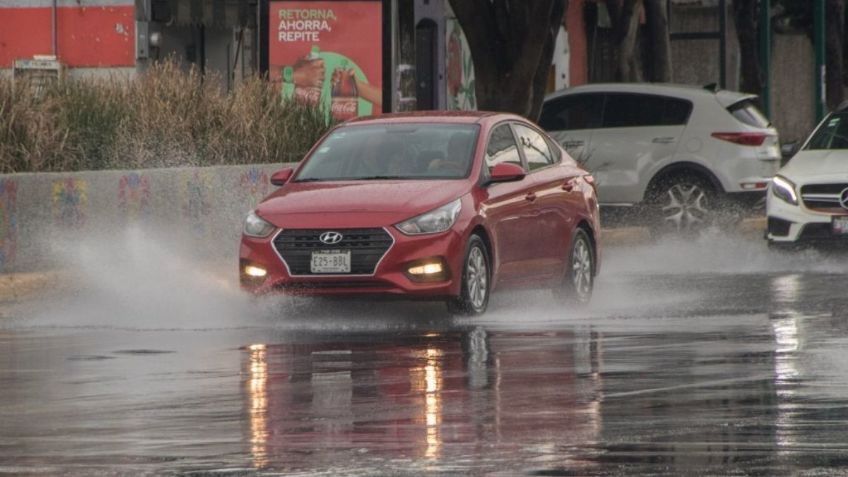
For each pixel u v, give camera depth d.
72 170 52.59
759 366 30.91
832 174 57.00
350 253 39.12
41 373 30.89
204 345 35.00
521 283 42.47
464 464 21.64
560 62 109.38
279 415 25.77
